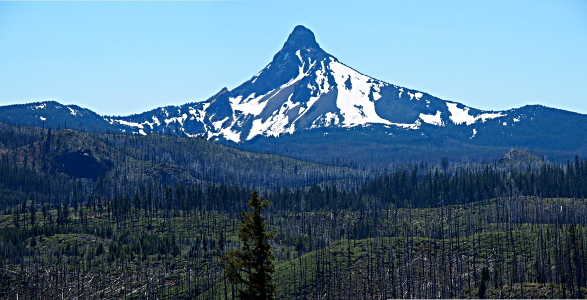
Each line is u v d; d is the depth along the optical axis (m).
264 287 103.50
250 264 104.19
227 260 104.75
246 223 104.62
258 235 104.25
